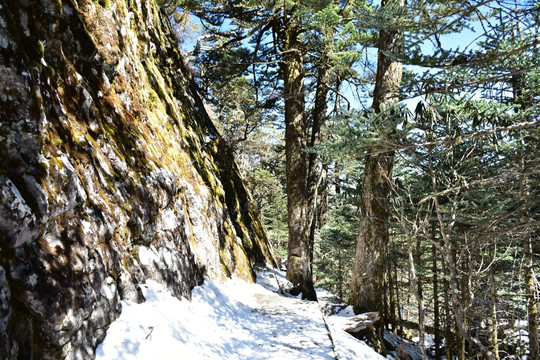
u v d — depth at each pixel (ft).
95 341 9.34
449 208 29.04
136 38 21.85
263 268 35.60
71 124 11.20
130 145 15.29
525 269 29.17
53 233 8.64
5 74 8.07
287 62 36.11
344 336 22.68
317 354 16.08
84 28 13.42
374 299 30.35
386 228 30.53
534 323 28.58
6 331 6.45
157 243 15.30
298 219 35.35
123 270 11.92
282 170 79.56
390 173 29.96
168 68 30.68
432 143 14.85
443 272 32.89
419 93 14.48
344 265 77.61
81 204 10.18
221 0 38.75
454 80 14.43
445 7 13.82
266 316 21.38
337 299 35.55
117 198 12.50
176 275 15.81
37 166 8.46
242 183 45.11
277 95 35.53
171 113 25.22
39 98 9.14
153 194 15.02
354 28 28.76
